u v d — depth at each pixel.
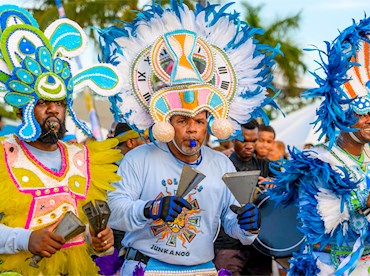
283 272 7.10
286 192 4.69
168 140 4.28
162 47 4.45
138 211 4.13
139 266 4.38
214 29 4.57
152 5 4.52
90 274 4.05
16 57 3.83
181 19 4.52
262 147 7.53
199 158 4.48
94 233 3.79
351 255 4.36
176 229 4.38
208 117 4.55
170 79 4.36
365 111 4.45
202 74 4.46
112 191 4.30
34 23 4.00
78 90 4.11
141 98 4.45
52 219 3.85
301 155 4.49
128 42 4.48
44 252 3.63
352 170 4.48
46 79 3.83
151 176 4.40
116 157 4.21
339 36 4.51
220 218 4.62
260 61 4.63
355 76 4.51
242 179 4.12
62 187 3.92
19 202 3.79
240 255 6.22
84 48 4.09
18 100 3.79
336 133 4.65
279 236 5.34
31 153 3.90
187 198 4.39
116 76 4.20
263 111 4.70
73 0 14.24
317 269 4.45
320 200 4.37
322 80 4.46
